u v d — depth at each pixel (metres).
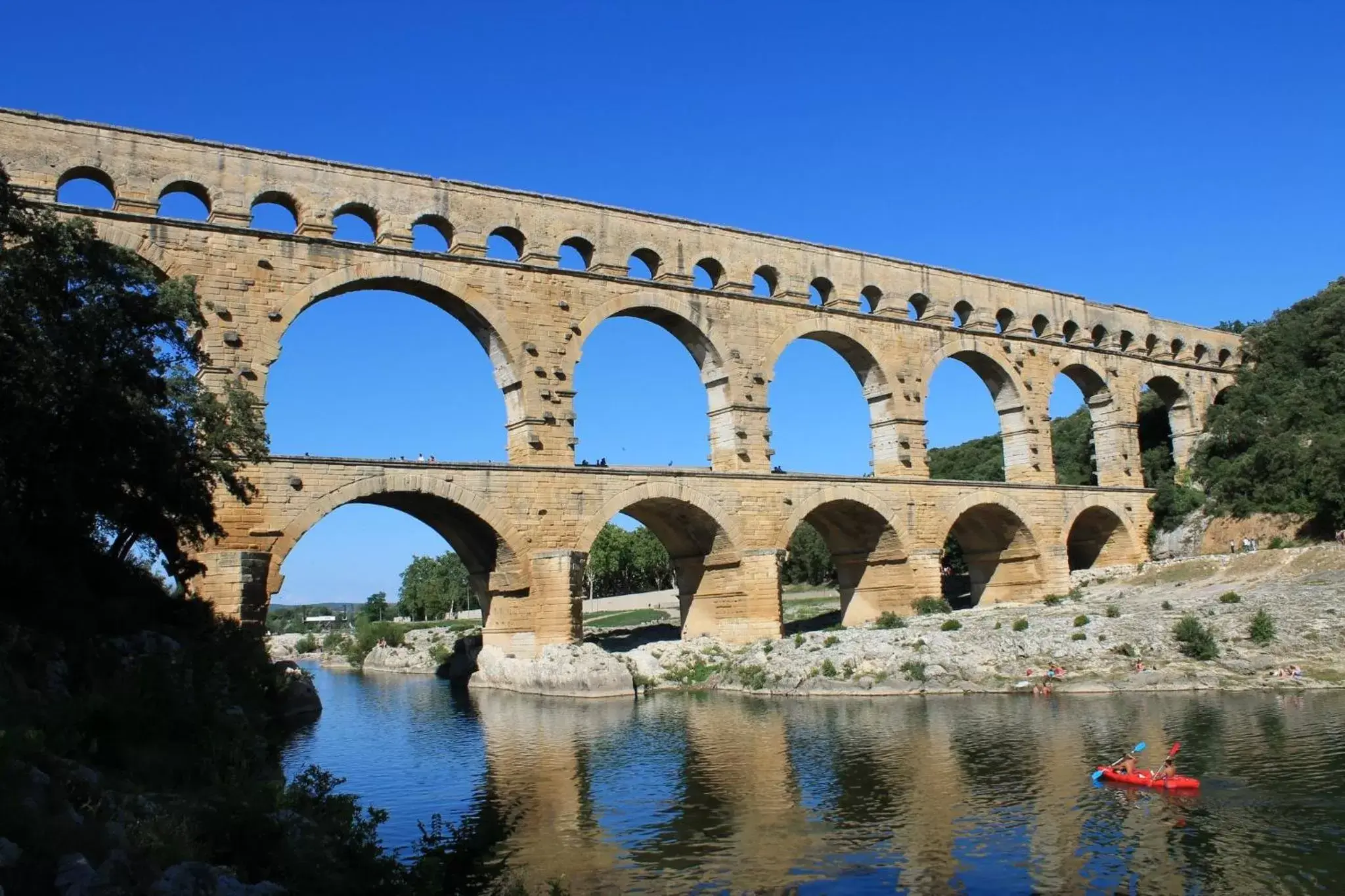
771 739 42.84
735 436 67.50
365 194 56.75
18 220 35.72
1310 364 98.50
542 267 61.41
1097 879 24.50
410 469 54.69
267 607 50.03
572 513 59.84
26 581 32.81
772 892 24.66
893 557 74.00
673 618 113.44
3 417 32.97
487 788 36.34
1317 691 46.81
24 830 16.73
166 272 50.53
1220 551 85.25
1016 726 42.44
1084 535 93.19
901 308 77.00
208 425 44.22
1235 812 28.73
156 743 26.25
